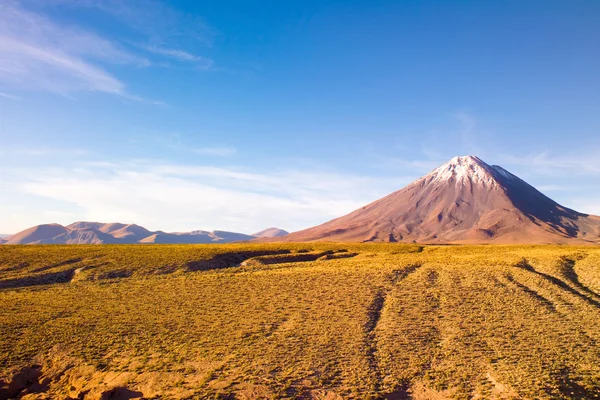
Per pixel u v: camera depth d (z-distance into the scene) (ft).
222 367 90.53
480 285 161.99
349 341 104.83
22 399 80.74
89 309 140.77
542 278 170.71
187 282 187.73
